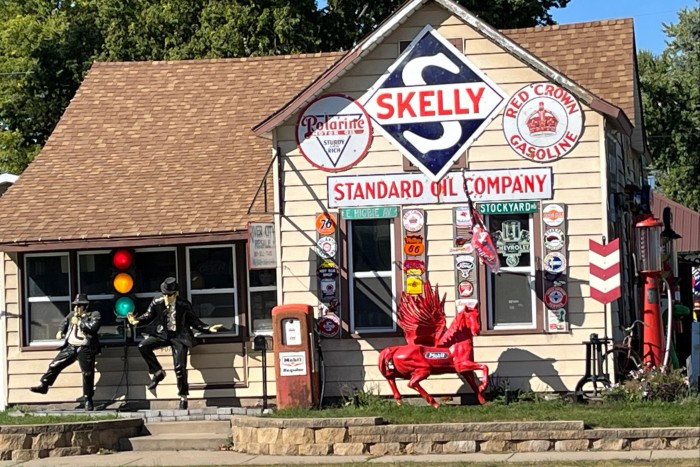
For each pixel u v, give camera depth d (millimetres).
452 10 18844
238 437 17062
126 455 16969
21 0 45969
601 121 18547
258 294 20156
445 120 18969
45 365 20547
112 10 37031
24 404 20531
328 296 19156
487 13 36156
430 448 15703
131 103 23641
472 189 18875
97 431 17484
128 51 36625
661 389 17547
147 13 35906
